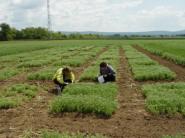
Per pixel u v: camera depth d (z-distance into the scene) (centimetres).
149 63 3045
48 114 1368
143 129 1160
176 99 1403
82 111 1351
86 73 2291
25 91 1770
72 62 3241
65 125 1211
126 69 2841
